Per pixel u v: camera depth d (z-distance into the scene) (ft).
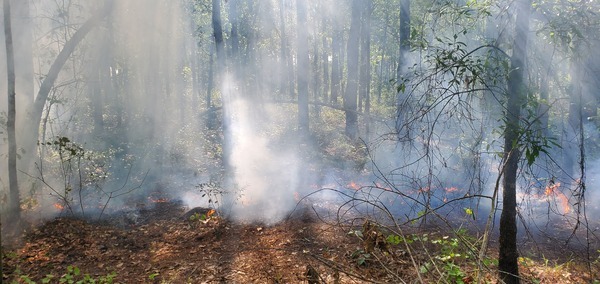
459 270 18.66
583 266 25.57
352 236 30.01
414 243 21.48
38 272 24.56
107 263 26.50
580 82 20.13
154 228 33.37
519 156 18.75
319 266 25.13
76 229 31.24
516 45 19.69
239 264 26.30
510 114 18.75
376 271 17.74
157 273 24.97
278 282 23.22
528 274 23.84
